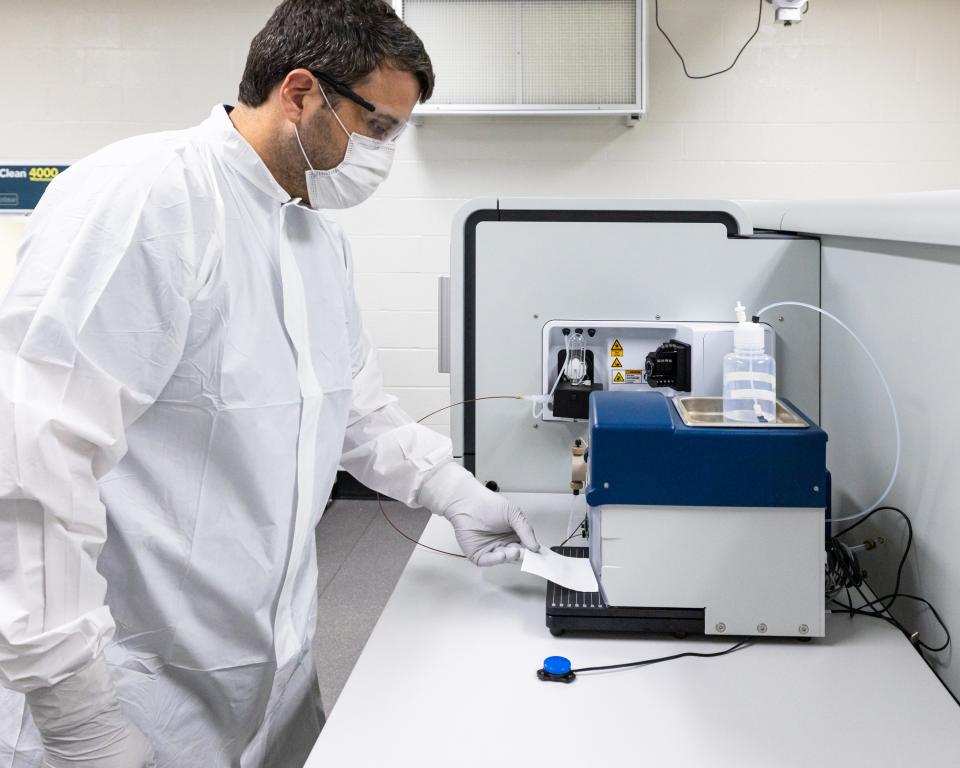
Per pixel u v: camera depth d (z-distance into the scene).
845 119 3.37
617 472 1.02
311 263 1.06
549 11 3.04
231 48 3.42
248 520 0.98
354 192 1.01
